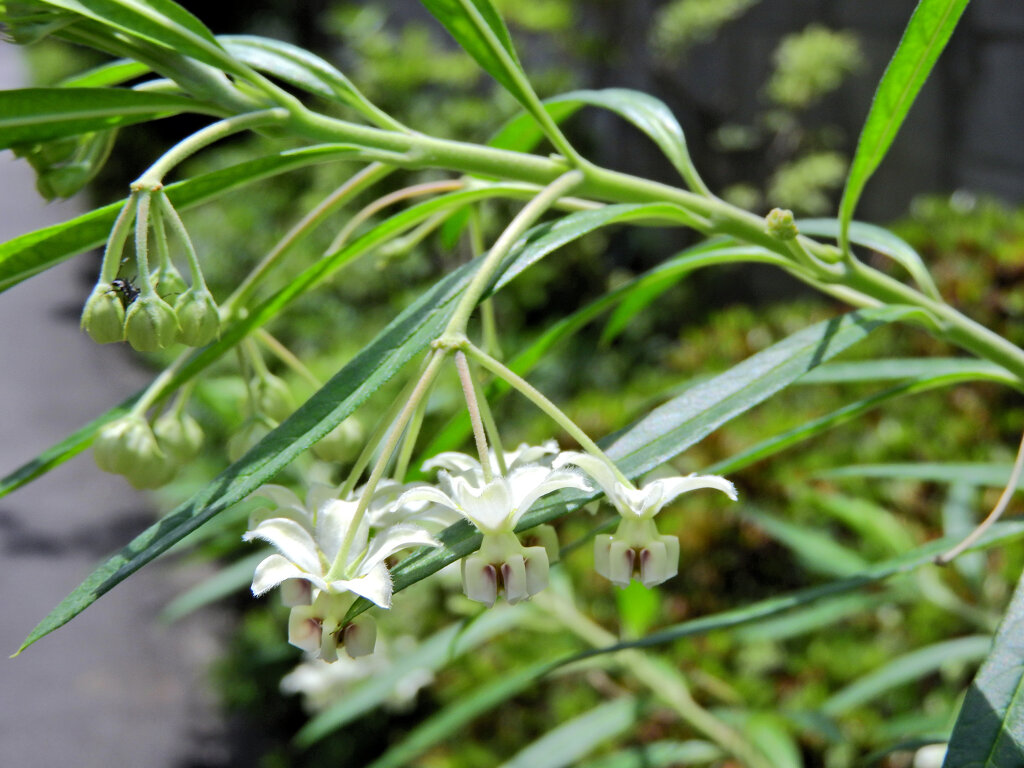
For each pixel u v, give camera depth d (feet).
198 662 1.91
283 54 0.38
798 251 0.40
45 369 3.05
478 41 0.37
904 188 2.15
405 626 1.17
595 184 0.39
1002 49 1.80
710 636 1.00
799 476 1.06
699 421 0.33
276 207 2.57
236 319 0.40
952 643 0.73
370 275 2.19
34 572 2.14
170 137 4.11
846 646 1.02
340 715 0.74
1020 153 1.76
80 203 3.90
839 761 0.90
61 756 1.69
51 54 4.68
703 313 2.36
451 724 0.71
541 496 0.32
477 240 0.49
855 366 0.54
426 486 0.30
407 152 0.38
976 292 1.15
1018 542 0.85
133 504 2.38
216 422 1.75
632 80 2.65
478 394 0.33
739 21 2.43
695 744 0.72
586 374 2.12
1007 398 1.10
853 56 2.05
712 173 2.57
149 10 0.34
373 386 0.31
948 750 0.29
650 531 0.31
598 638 0.77
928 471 0.57
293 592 0.30
